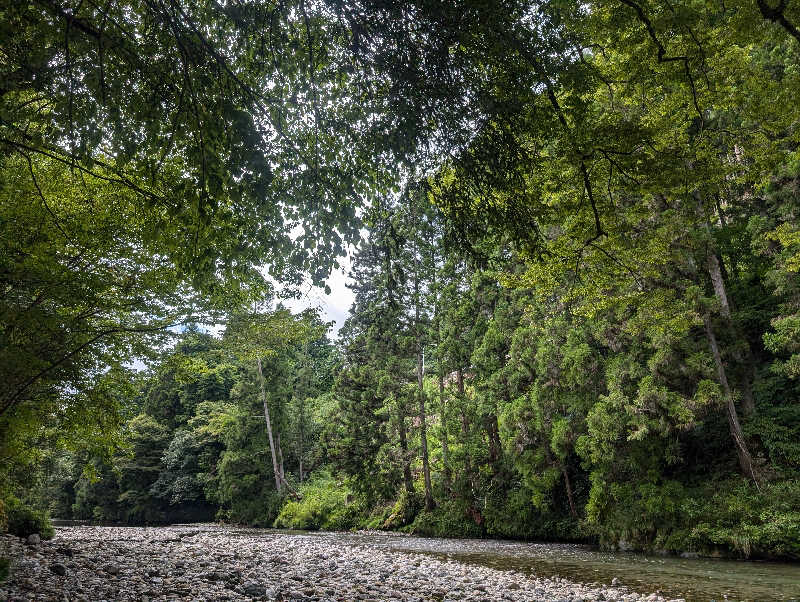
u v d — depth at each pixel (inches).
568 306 726.5
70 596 304.5
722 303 671.1
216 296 319.0
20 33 194.5
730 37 337.4
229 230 244.5
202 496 1770.4
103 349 453.7
